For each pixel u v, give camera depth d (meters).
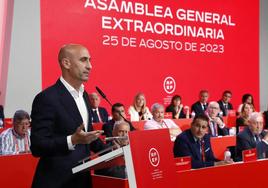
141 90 8.36
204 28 9.27
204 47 9.26
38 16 7.29
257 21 10.13
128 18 8.23
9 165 2.64
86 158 1.75
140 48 8.37
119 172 2.56
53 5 7.41
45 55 7.34
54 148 1.68
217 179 2.25
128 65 8.21
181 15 8.94
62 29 7.50
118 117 4.74
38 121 1.76
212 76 9.37
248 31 9.98
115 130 3.29
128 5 8.23
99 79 7.86
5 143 3.92
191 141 3.71
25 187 2.70
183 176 2.12
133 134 1.57
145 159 1.59
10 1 6.95
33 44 7.22
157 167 1.64
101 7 7.91
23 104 7.12
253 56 10.07
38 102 1.79
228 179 2.29
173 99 7.64
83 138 1.65
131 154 1.52
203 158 3.75
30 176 2.71
